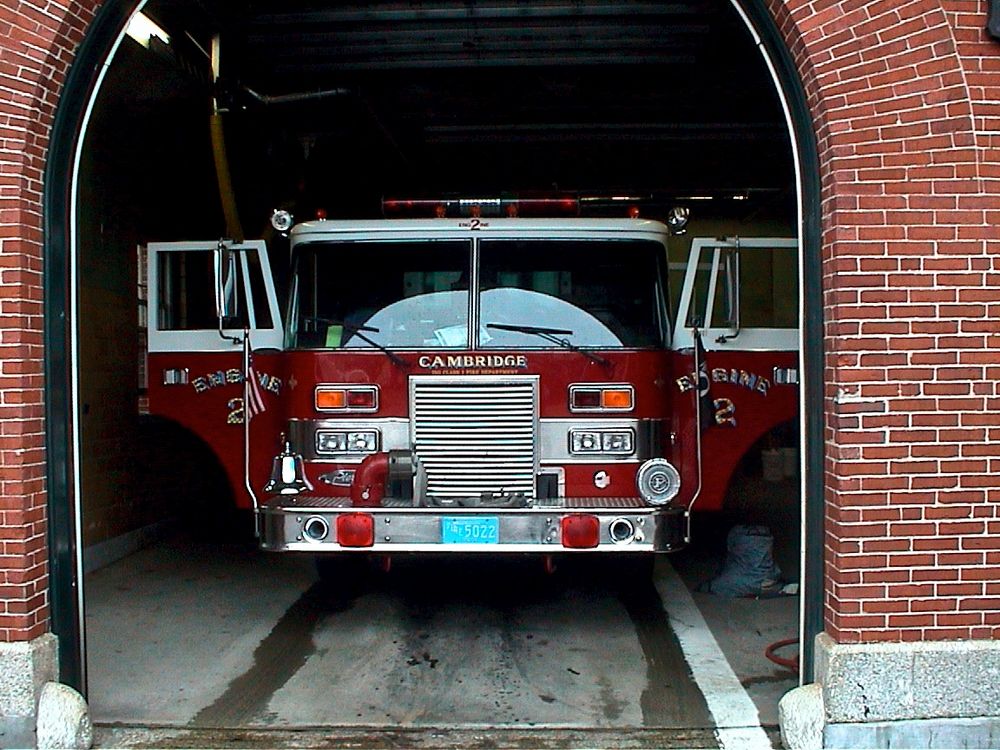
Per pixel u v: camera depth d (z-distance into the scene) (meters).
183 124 10.38
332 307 6.52
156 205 9.96
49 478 4.94
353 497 5.88
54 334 4.95
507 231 6.52
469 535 5.65
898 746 4.56
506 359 6.23
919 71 4.62
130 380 9.33
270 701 5.46
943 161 4.64
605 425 6.24
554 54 9.27
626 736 4.96
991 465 4.63
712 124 11.70
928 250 4.64
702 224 11.78
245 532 10.44
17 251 4.77
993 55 4.62
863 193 4.66
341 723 5.15
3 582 4.75
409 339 6.46
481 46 9.05
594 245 6.54
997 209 4.62
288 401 6.50
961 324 4.63
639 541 5.64
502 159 13.55
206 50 8.88
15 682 4.71
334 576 7.66
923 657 4.56
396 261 6.55
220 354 6.98
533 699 5.48
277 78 9.92
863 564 4.62
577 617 7.04
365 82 10.09
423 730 5.06
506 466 6.20
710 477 6.70
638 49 9.15
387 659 6.16
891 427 4.63
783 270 10.55
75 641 5.02
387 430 6.29
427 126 11.81
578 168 14.20
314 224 6.57
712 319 6.75
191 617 7.07
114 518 8.95
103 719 5.21
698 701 5.42
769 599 7.51
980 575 4.62
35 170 4.88
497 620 6.99
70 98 4.96
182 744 4.90
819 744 4.58
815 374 4.89
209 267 7.50
